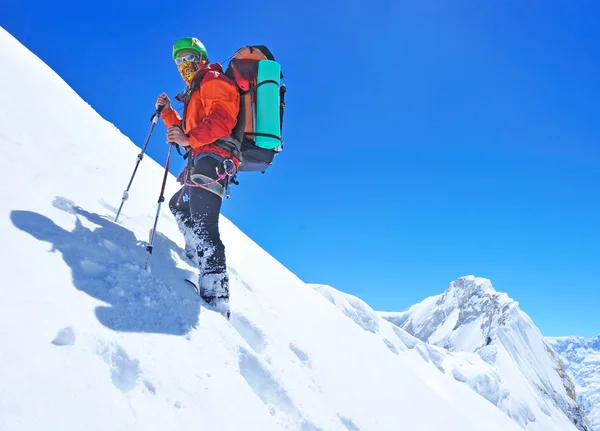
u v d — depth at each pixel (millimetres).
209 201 3850
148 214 5148
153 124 4445
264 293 6422
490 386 39469
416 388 7453
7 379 1850
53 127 5559
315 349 5547
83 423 1900
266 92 3885
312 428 3340
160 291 3275
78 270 2961
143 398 2287
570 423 138875
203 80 3816
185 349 2893
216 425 2469
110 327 2619
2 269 2508
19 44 9625
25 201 3445
